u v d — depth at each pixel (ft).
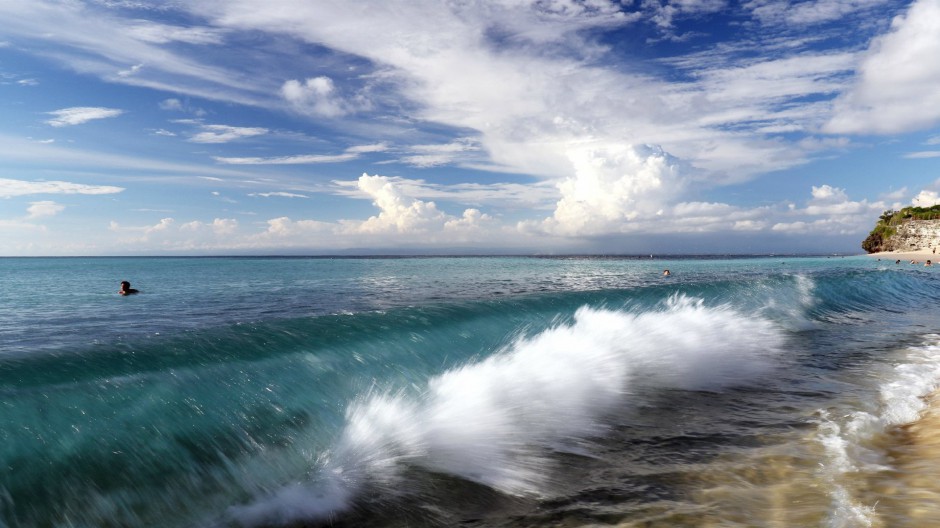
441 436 21.04
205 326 46.14
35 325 47.73
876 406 25.40
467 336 32.68
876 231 446.19
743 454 19.39
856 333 48.08
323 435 20.12
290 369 23.09
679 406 25.66
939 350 40.04
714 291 59.62
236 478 16.89
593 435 21.68
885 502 15.11
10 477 14.10
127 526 14.78
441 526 14.73
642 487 16.79
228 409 19.39
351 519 15.19
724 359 35.58
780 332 47.16
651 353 35.01
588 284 102.63
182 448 17.16
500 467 18.61
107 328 45.52
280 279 129.90
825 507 14.87
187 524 14.89
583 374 29.55
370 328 30.14
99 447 15.92
